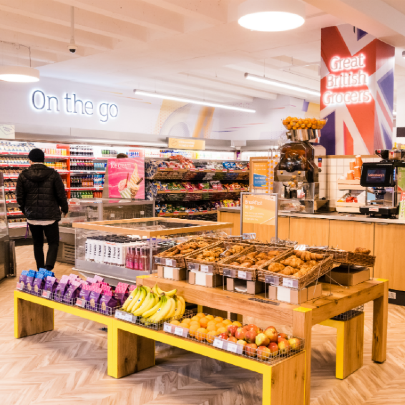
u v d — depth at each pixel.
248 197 4.82
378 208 5.70
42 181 6.04
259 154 17.08
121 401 2.98
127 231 4.12
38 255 6.25
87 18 7.21
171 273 3.63
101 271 4.62
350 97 7.04
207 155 16.67
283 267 3.11
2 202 6.57
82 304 3.69
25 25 7.34
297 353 2.71
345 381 3.31
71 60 9.83
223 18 6.98
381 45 7.00
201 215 10.55
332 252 3.33
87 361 3.64
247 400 3.02
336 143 7.20
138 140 13.39
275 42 8.31
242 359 2.64
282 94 16.30
